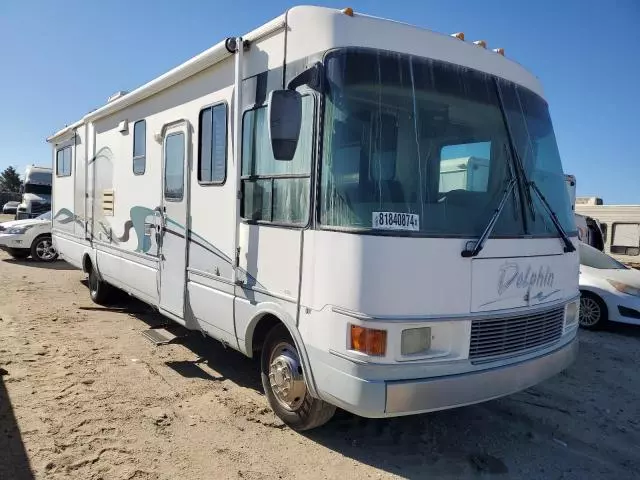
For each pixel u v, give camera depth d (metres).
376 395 3.19
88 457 3.56
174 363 5.50
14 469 3.38
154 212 5.80
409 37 3.67
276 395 4.15
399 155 3.46
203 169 4.90
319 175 3.50
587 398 5.05
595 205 18.72
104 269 7.39
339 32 3.51
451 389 3.34
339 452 3.80
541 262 3.91
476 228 3.58
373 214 3.26
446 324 3.38
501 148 3.96
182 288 5.22
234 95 4.43
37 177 20.06
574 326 4.35
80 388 4.70
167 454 3.65
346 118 3.43
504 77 4.16
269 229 3.98
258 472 3.49
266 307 4.00
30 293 8.90
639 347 7.05
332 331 3.37
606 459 3.89
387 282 3.23
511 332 3.66
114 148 6.93
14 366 5.14
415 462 3.72
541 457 3.88
